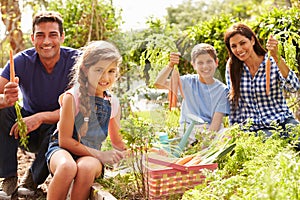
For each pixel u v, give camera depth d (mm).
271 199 1896
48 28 3715
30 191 3887
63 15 6973
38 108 3895
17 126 3625
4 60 7859
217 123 3531
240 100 4082
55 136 3357
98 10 6797
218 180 2547
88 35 6867
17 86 3449
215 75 3602
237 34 3926
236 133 3326
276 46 3801
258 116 4027
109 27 7039
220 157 3139
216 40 5418
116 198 2973
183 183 2922
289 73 3910
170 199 2889
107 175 3424
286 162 2135
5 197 3734
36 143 3881
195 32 5641
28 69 3824
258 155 2943
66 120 3139
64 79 3838
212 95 3535
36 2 7324
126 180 3191
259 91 3988
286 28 4656
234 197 2219
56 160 2988
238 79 4020
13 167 3740
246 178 2518
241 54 3932
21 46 7418
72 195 2965
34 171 3701
